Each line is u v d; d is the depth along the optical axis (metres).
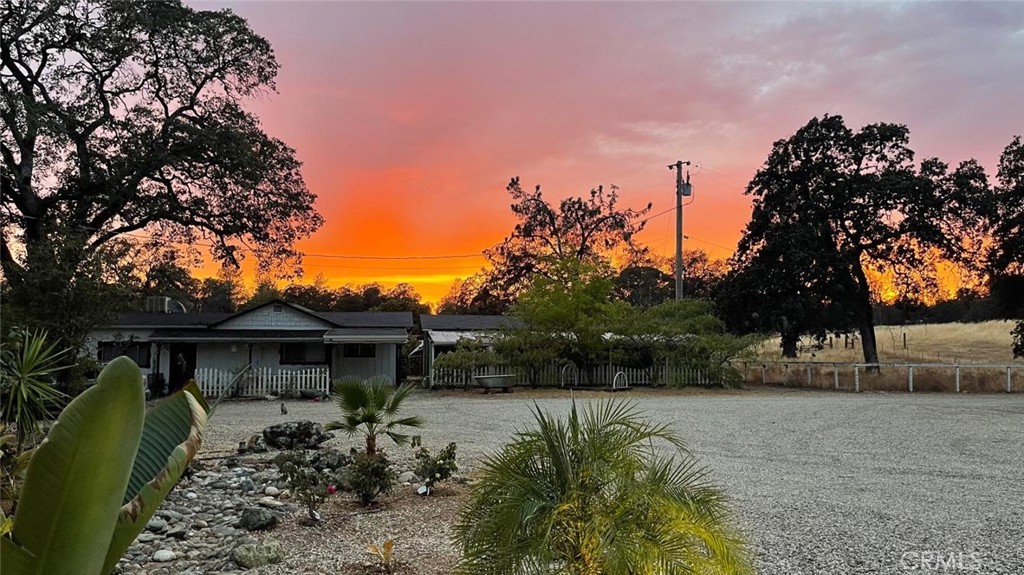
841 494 6.92
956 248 27.11
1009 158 26.86
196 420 2.45
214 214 23.88
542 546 2.84
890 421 13.71
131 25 20.98
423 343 29.55
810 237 27.03
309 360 24.39
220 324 24.05
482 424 13.51
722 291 29.80
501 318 29.95
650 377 24.27
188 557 4.82
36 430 6.70
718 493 3.40
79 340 12.85
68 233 14.12
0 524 2.14
